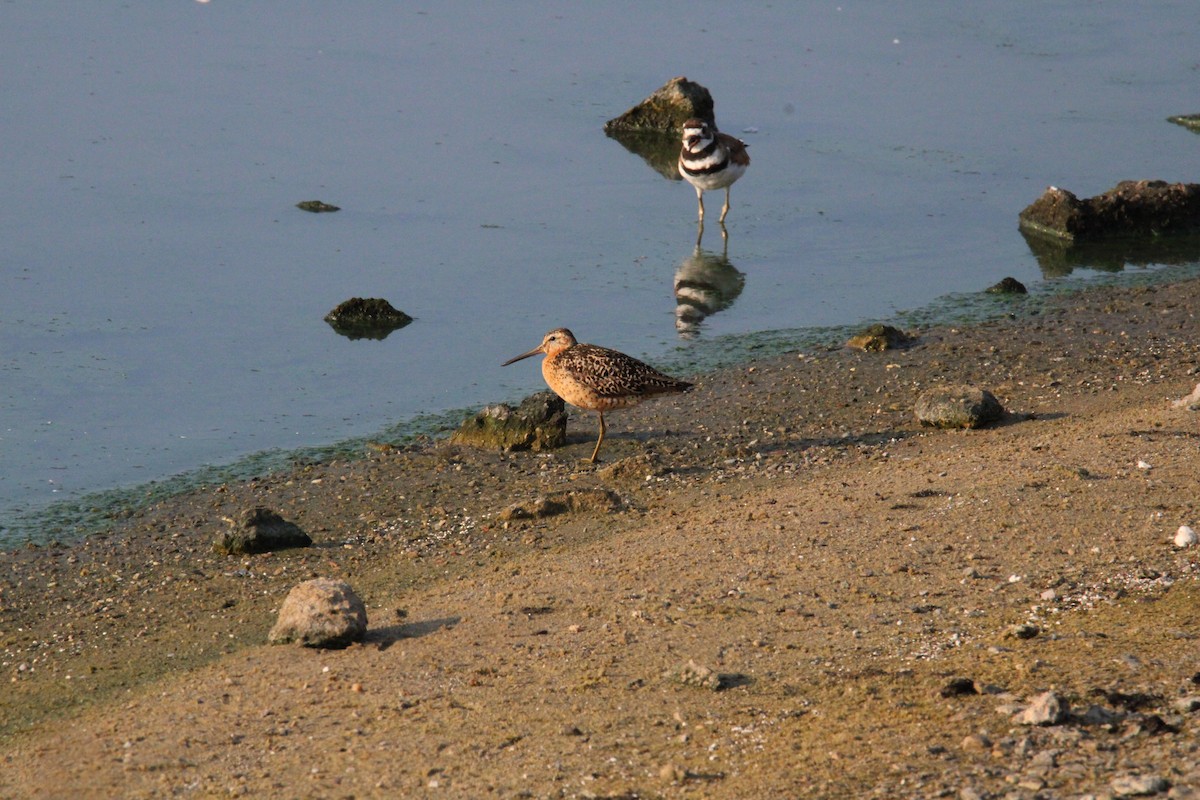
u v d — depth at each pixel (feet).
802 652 30.40
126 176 83.61
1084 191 86.17
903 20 127.54
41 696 33.58
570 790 24.48
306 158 88.38
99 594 40.29
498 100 101.76
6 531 44.80
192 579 41.06
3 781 27.78
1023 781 23.02
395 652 32.68
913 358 59.72
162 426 53.72
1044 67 113.70
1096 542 35.99
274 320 65.21
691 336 64.03
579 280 71.51
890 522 39.29
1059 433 47.60
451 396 57.36
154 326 63.82
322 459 50.93
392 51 111.75
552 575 37.88
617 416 54.70
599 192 86.69
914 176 89.76
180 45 110.11
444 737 27.35
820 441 50.67
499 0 128.16
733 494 45.34
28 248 72.43
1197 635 29.14
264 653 33.42
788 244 77.87
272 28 116.06
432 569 40.65
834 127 99.14
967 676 28.07
